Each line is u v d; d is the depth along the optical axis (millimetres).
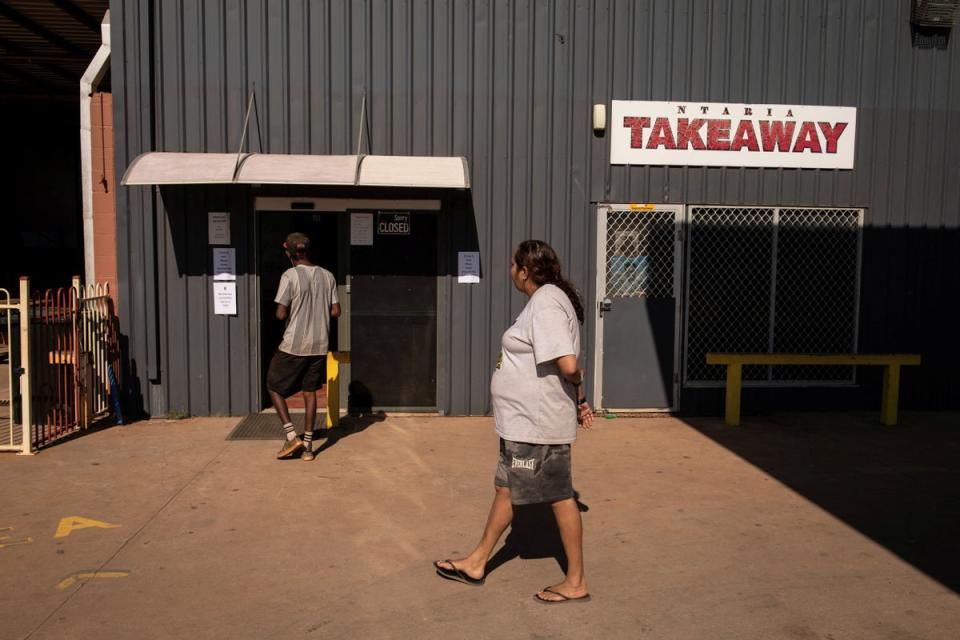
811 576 4367
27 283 6332
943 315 8570
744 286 8305
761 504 5539
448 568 4215
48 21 10117
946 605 4035
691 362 8320
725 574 4383
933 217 8469
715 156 8078
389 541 4789
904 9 8234
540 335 3824
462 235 7871
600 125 7863
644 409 8242
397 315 7957
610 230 8102
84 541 4727
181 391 7758
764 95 8109
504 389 3982
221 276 7707
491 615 3883
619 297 8133
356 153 7754
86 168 8172
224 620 3801
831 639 3682
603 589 4176
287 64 7652
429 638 3658
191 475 5988
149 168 7043
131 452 6562
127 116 7531
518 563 4504
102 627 3715
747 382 8391
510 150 7879
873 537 4945
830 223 8375
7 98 15688
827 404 8477
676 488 5871
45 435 6914
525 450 3926
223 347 7766
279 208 7723
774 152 8156
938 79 8352
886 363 7891
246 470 6129
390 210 7855
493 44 7793
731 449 6980
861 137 8289
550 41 7848
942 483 6055
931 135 8391
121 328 7652
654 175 8055
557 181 7945
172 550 4613
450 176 7133
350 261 7875
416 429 7461
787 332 8414
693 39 7984
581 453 6809
